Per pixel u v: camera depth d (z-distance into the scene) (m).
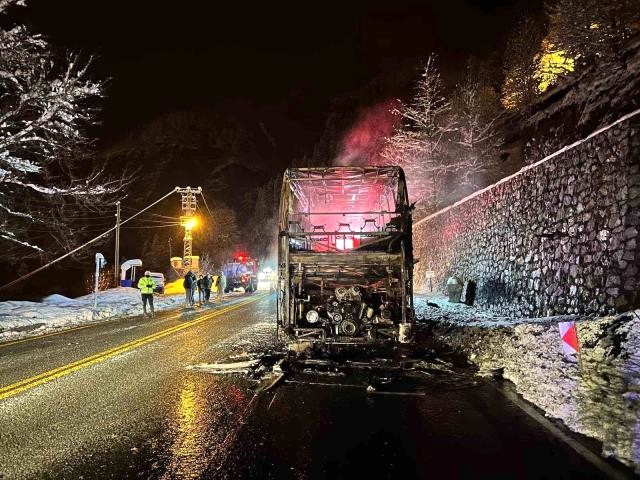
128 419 5.54
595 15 18.22
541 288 12.45
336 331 8.93
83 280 54.00
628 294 8.95
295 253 9.10
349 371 8.08
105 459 4.40
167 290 38.94
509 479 4.01
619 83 18.50
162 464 4.29
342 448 4.70
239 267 40.09
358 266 9.11
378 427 5.30
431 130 31.67
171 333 12.86
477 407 6.01
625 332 7.59
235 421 5.49
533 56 30.09
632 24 18.08
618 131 9.63
